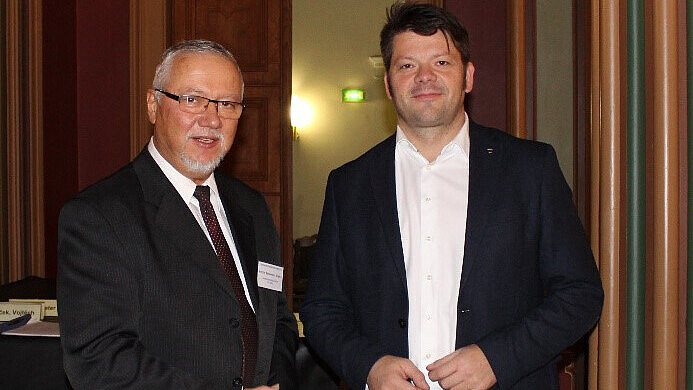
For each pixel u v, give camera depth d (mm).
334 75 8602
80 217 1688
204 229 1876
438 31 1872
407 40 1876
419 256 1908
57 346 2162
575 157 4016
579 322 1804
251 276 1967
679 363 1848
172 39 5211
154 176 1831
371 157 2061
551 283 1890
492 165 1937
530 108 4098
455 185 1942
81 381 1624
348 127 8609
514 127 4109
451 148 1952
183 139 1799
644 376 1974
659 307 1846
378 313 1917
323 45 8594
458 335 1842
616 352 2055
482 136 2002
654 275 1871
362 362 1831
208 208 1905
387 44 1927
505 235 1869
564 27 4062
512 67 4117
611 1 2023
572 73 4055
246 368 1818
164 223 1771
